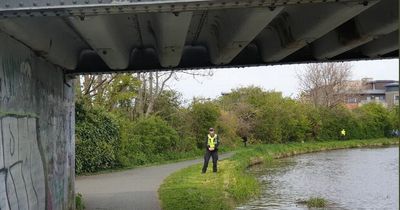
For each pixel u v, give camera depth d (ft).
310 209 49.96
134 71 34.81
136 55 34.40
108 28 22.44
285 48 27.78
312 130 200.44
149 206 43.09
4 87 21.24
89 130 74.74
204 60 34.35
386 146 196.03
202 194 49.65
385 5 22.21
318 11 21.85
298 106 196.13
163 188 54.60
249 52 34.12
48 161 30.07
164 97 125.70
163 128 109.29
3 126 21.01
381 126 225.76
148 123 104.37
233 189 55.83
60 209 33.81
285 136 185.68
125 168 83.41
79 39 29.73
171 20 20.61
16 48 23.08
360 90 268.62
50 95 30.68
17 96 23.26
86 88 87.25
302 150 155.84
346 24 26.66
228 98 182.50
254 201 54.03
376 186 69.46
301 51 33.83
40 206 27.71
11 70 22.30
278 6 19.11
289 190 64.34
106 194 50.93
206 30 28.91
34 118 26.58
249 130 170.09
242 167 90.07
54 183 31.89
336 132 208.44
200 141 130.31
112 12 18.51
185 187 54.60
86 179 66.13
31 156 25.89
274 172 90.33
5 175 21.15
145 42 31.50
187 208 41.98
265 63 34.12
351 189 66.03
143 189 54.34
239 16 21.81
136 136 97.30
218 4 18.20
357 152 156.66
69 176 37.52
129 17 24.13
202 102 134.21
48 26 23.56
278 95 189.57
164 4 17.99
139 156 94.68
